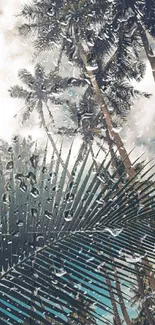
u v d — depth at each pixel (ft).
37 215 10.59
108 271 9.73
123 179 11.60
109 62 50.11
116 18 44.01
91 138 60.95
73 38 50.52
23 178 11.00
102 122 63.41
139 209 11.23
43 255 9.93
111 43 45.93
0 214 10.36
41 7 52.11
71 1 45.55
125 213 11.10
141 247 10.41
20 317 8.46
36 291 9.05
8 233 10.11
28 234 10.24
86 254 10.07
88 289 9.18
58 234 10.45
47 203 10.83
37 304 8.84
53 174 11.32
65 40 52.70
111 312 8.88
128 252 10.23
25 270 9.51
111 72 51.39
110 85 57.77
